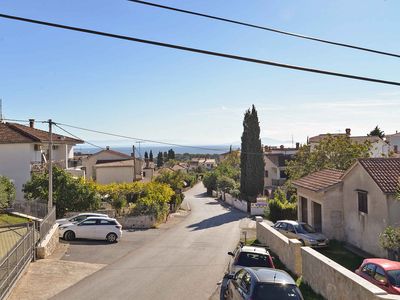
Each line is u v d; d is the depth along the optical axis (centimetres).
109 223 2789
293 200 4359
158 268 2006
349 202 2559
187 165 15712
